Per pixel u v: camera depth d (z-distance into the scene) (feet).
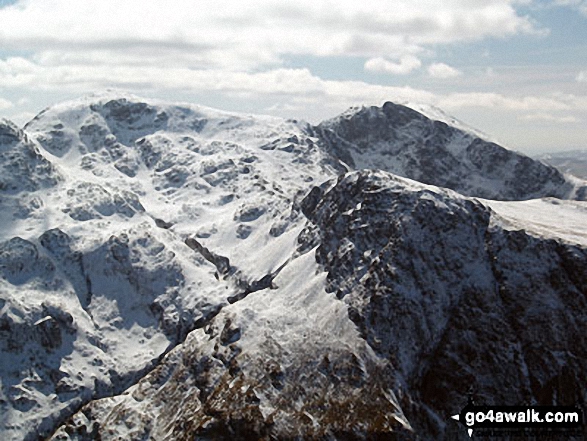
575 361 420.36
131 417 426.92
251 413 392.68
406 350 424.46
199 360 453.58
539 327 436.76
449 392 412.16
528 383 414.62
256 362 428.15
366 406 391.45
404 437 371.76
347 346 426.10
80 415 441.68
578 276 453.99
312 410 395.75
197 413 409.69
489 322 442.50
